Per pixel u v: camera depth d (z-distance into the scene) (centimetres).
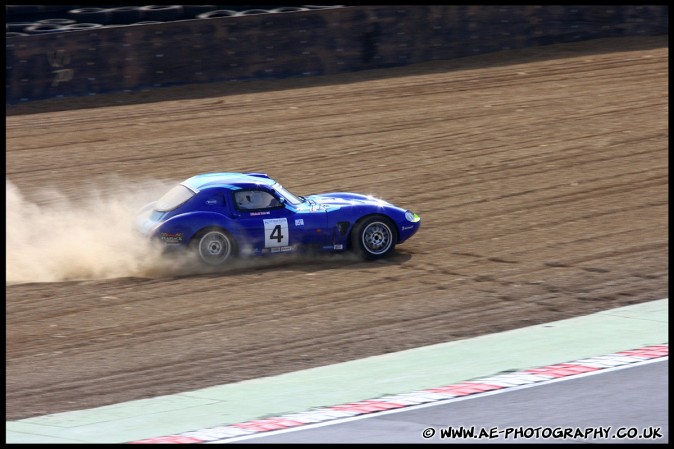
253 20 8569
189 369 3262
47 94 8081
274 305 3966
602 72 8606
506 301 3944
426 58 9144
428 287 4162
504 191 5775
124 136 7200
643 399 2756
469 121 7356
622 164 6247
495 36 9362
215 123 7469
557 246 4738
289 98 8112
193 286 4244
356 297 4047
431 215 5378
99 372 3262
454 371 3116
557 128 7106
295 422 2694
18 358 3431
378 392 2938
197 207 4428
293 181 6097
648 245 4694
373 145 6838
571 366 3108
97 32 8150
